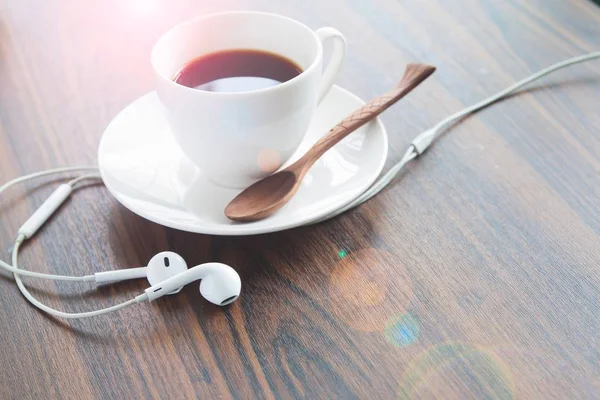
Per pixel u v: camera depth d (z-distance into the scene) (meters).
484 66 0.51
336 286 0.38
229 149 0.40
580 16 0.56
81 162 0.45
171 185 0.42
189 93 0.38
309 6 0.58
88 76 0.51
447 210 0.41
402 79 0.46
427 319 0.36
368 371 0.34
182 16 0.57
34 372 0.35
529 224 0.40
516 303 0.37
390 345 0.35
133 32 0.55
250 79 0.43
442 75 0.51
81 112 0.48
